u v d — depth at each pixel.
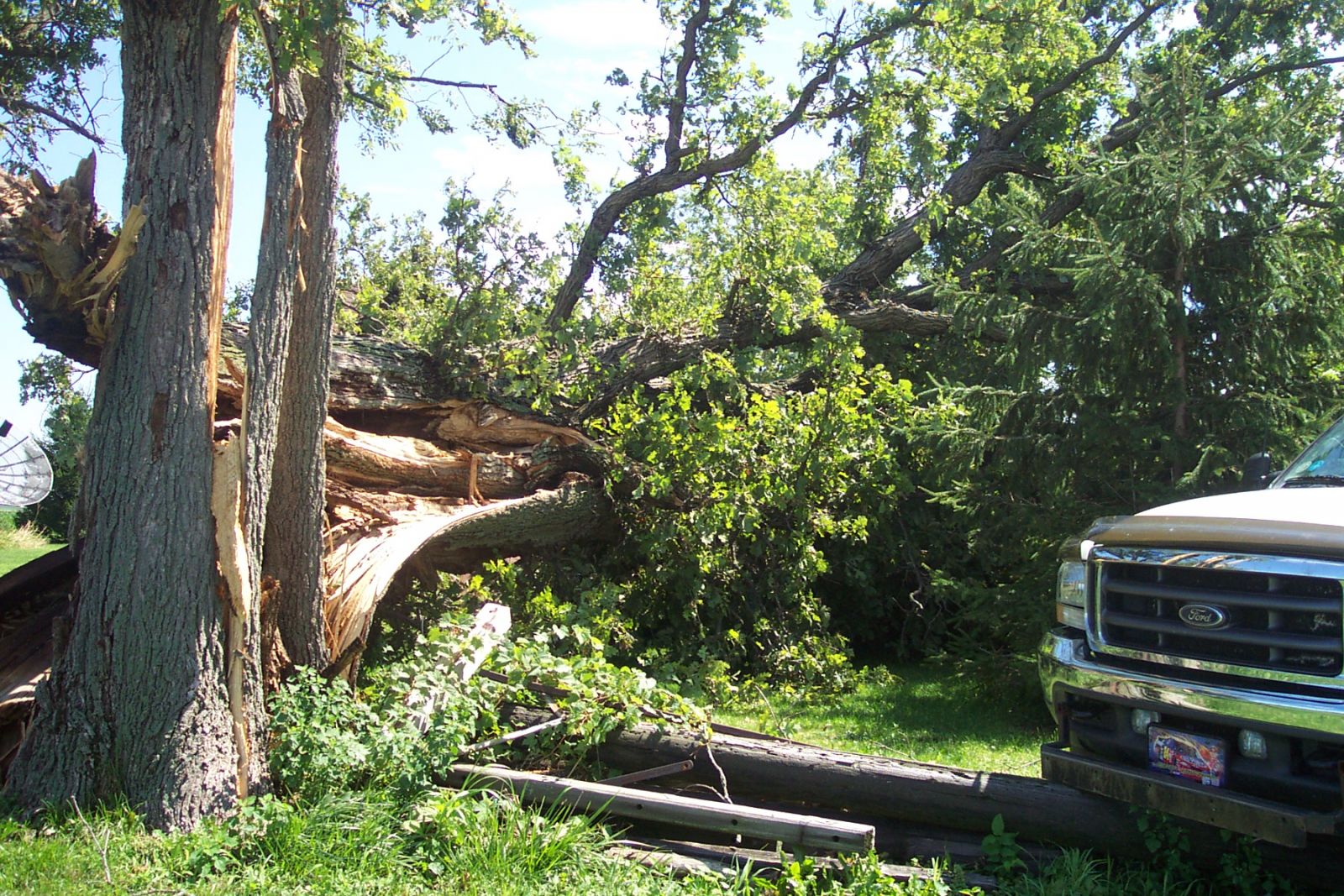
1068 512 8.10
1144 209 8.03
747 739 5.53
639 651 9.30
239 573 4.93
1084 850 4.72
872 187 15.78
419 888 4.09
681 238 13.50
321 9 5.05
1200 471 7.54
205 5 5.03
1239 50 17.58
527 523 8.95
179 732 4.68
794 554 9.97
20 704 5.23
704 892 4.21
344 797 4.59
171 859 4.18
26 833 4.39
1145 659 4.23
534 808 4.77
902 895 4.22
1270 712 3.76
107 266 4.94
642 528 9.83
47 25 12.52
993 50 13.65
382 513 7.77
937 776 4.94
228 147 5.13
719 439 9.66
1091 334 8.02
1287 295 7.57
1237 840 4.36
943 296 9.38
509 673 5.84
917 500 11.38
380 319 11.05
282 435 5.86
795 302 11.06
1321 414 7.96
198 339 4.95
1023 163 15.19
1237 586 3.95
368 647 8.04
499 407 9.23
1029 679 8.20
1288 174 7.58
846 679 9.45
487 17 9.98
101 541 4.80
